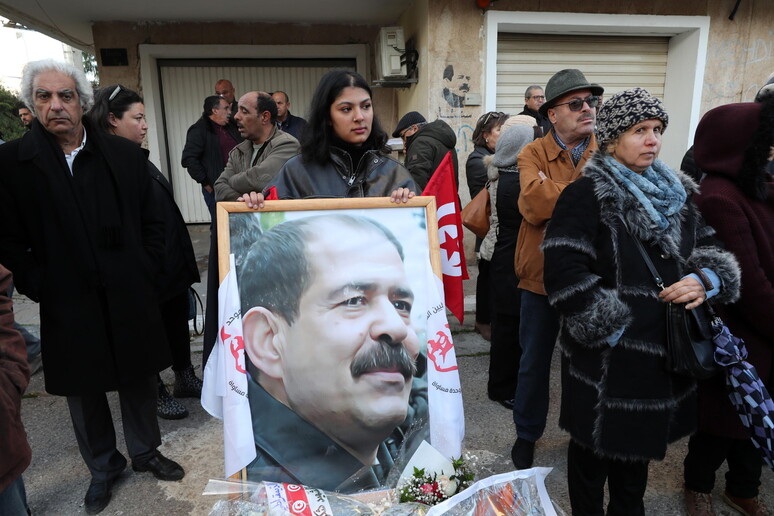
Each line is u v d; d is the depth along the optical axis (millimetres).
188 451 2717
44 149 1993
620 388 1707
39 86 1937
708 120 2002
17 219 2027
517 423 2510
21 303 4934
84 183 2057
